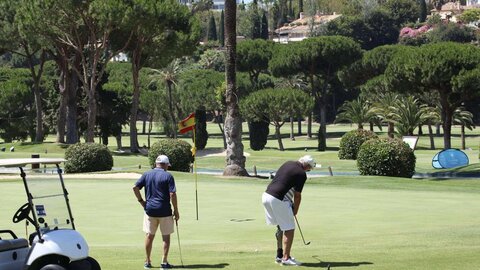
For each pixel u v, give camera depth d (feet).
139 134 497.46
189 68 548.31
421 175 173.78
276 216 51.65
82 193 109.91
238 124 155.22
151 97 384.68
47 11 225.97
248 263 52.90
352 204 95.66
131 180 136.26
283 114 321.93
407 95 311.68
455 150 196.34
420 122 307.99
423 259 52.37
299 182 51.65
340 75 393.29
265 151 310.86
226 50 155.43
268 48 402.72
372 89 338.95
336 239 65.46
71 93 280.92
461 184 135.13
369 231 72.13
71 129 281.13
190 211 88.33
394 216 83.56
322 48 352.69
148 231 52.49
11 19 262.67
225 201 98.99
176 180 136.67
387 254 55.16
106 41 238.27
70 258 43.80
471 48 247.70
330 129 492.95
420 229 72.95
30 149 266.57
